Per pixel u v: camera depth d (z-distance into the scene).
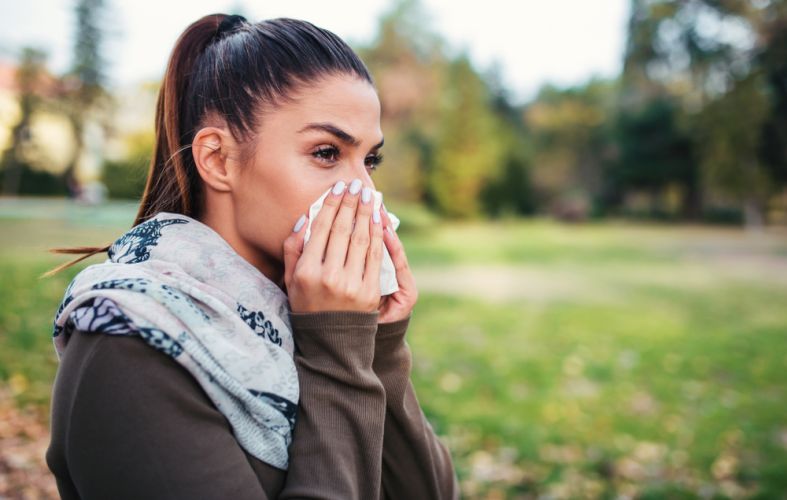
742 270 15.02
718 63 20.00
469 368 6.01
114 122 35.59
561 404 5.09
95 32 35.06
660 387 5.68
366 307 0.86
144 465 0.69
